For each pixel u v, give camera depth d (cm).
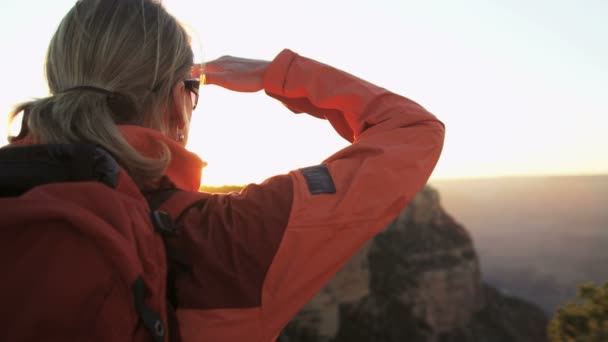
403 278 6297
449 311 6738
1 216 74
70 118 92
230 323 91
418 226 7325
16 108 102
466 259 7338
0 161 85
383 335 5284
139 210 88
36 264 74
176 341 89
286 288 92
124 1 103
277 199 96
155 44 102
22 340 72
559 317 790
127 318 78
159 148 99
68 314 74
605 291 752
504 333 7425
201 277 92
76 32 100
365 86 118
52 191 81
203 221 98
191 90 115
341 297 5034
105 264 77
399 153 102
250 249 93
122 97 99
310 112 129
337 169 102
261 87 128
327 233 93
